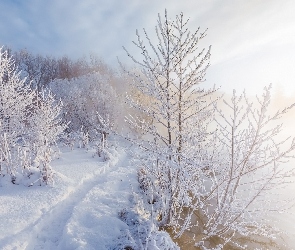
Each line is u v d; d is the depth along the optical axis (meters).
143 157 5.70
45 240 4.78
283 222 6.11
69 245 4.42
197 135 5.02
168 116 5.07
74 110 17.20
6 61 8.15
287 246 5.30
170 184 5.36
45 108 8.20
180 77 4.95
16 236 4.45
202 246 5.10
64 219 5.52
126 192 7.16
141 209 5.98
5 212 5.14
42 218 5.22
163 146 5.45
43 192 6.36
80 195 6.87
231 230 5.84
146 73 4.95
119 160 11.07
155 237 4.42
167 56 4.81
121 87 20.86
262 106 4.29
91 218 5.42
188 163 4.87
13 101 8.15
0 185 6.58
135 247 4.25
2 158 7.12
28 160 7.46
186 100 5.00
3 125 8.04
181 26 4.67
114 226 5.12
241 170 4.86
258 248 5.22
